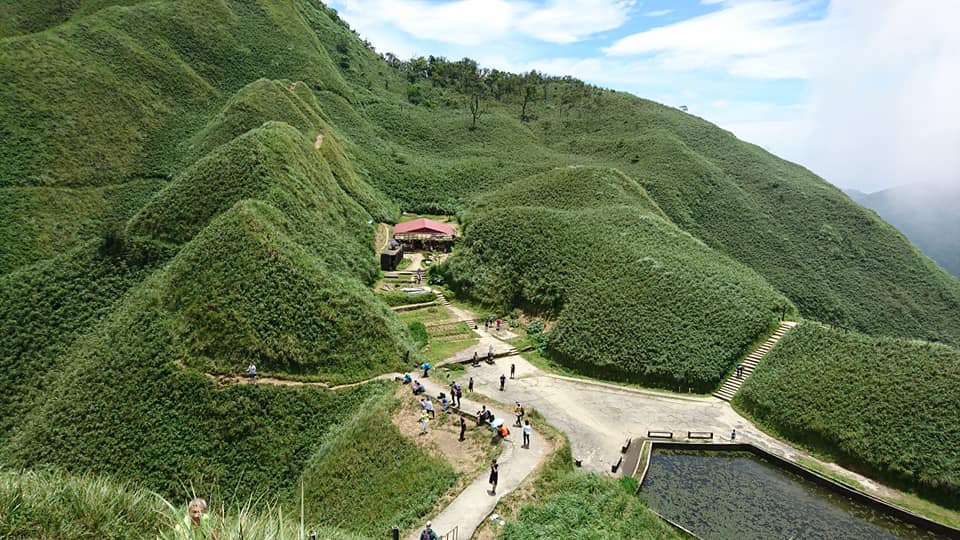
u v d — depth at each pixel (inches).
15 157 2770.7
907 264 4060.0
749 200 4566.9
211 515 576.7
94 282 2030.0
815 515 1349.7
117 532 625.6
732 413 1806.1
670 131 5649.6
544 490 1103.6
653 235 2728.8
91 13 4375.0
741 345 2054.6
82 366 1612.9
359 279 2418.8
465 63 7593.5
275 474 1363.2
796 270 3878.0
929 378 1641.2
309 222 2426.2
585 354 2054.6
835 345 1913.1
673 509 1341.0
